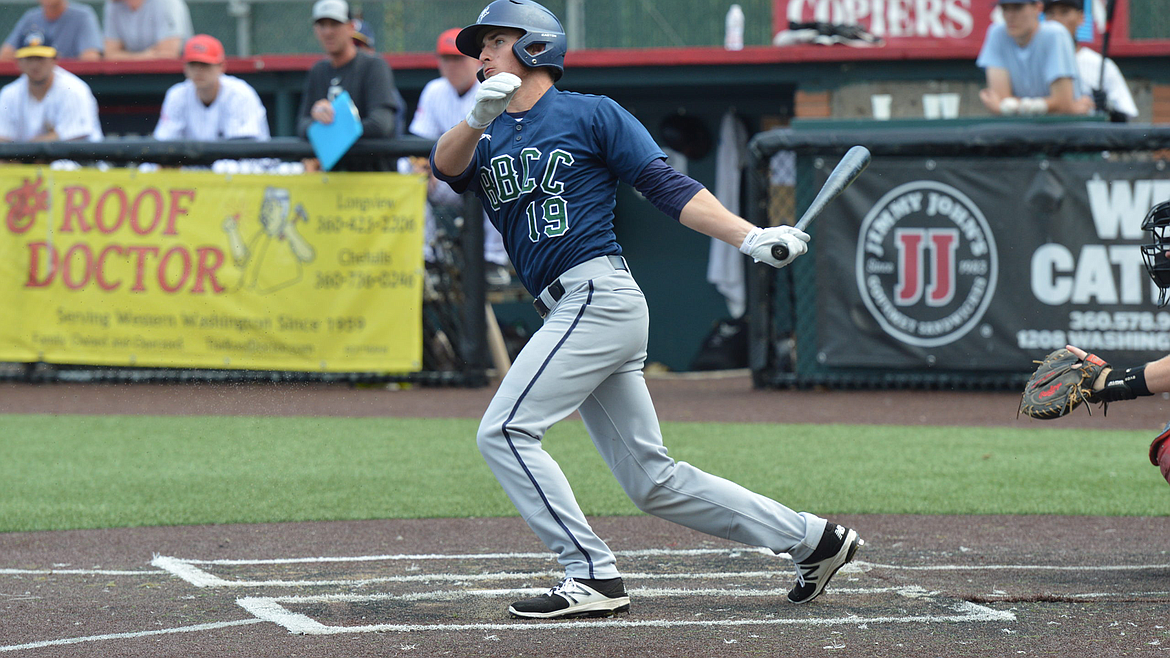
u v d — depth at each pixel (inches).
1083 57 1432.1
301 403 1283.2
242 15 1881.2
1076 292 1243.8
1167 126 1228.5
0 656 450.0
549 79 508.1
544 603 494.6
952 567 592.4
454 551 645.3
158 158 1352.1
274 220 1339.8
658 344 1742.1
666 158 494.3
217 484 855.1
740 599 528.7
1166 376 529.0
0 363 1456.7
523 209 503.5
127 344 1374.3
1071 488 815.1
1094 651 438.0
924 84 1621.6
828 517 727.1
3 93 1453.0
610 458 518.0
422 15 1868.8
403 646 452.4
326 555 636.7
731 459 932.6
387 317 1331.2
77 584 573.6
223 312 1353.3
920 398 1278.3
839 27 1657.2
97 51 1764.3
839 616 494.6
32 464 940.6
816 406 1237.7
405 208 1322.6
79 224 1373.0
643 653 439.8
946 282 1273.4
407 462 944.9
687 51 1622.8
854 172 485.7
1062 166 1240.2
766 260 464.4
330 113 1279.5
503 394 496.4
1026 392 565.3
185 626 489.7
